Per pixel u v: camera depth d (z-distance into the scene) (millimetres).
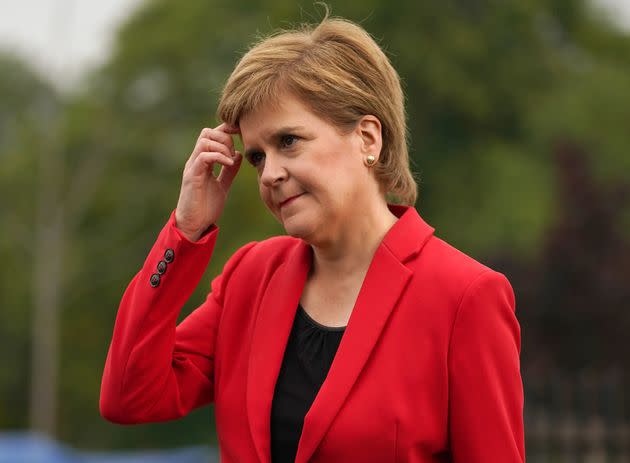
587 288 36344
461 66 59281
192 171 5797
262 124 5426
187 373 5863
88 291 59344
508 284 5438
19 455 23656
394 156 5625
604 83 62469
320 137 5410
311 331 5566
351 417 5270
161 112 59500
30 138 60125
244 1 59906
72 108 59125
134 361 5648
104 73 59781
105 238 58750
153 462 26688
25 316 59969
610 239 37688
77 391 59344
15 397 62219
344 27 5547
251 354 5625
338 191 5441
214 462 29734
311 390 5434
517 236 55375
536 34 62875
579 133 59844
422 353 5320
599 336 36094
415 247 5512
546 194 57000
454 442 5344
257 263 5941
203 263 5781
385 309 5391
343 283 5613
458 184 58500
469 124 60500
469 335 5301
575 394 23688
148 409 5730
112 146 58688
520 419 5383
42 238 54281
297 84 5367
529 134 61469
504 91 61062
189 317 6039
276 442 5473
